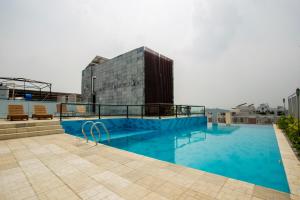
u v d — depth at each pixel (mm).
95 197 2006
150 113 13758
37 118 9227
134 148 6910
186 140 8469
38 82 12914
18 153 4098
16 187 2297
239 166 4555
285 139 7156
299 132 5059
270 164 4621
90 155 3887
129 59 14734
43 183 2420
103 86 17797
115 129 11297
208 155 5797
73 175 2717
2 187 2299
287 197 1943
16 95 14844
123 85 15203
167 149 6715
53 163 3330
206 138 8969
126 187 2266
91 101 19688
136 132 10156
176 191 2129
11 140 5824
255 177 3770
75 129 9219
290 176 3027
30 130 6828
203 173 2756
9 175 2732
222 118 16672
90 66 20219
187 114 15062
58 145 4973
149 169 2959
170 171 2852
